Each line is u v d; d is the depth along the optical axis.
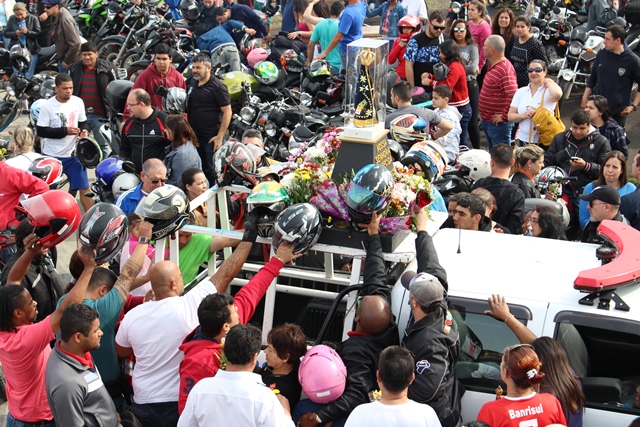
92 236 4.55
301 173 5.03
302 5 15.08
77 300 4.69
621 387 4.54
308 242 4.78
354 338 4.51
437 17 10.42
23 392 4.77
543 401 4.06
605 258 4.84
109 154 10.16
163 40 13.27
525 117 9.52
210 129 9.30
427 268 4.60
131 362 5.09
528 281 4.75
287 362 4.44
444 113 9.01
